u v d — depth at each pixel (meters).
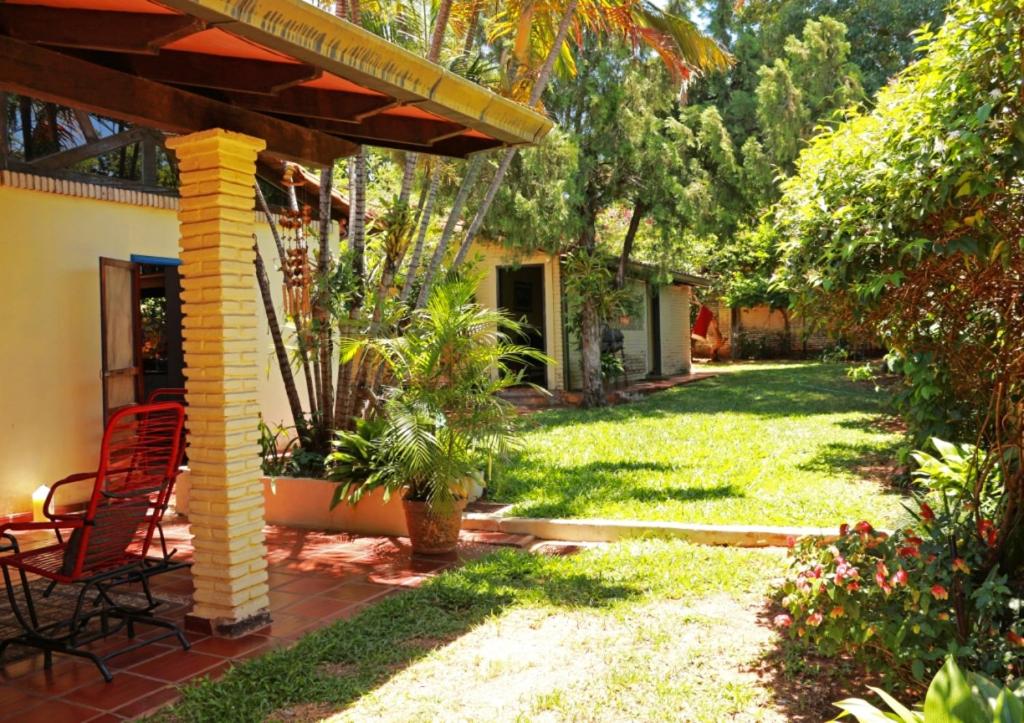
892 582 3.27
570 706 3.55
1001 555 3.66
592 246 15.77
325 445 8.13
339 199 11.13
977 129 3.06
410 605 4.92
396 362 6.41
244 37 3.30
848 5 21.02
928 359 6.12
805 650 4.06
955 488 4.69
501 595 5.06
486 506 7.49
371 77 3.83
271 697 3.69
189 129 4.53
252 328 4.75
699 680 3.80
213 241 4.55
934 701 2.20
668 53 10.39
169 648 4.39
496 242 14.77
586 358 15.85
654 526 6.37
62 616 4.93
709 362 29.80
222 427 4.54
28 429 7.68
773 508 6.82
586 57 14.30
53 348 7.92
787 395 16.34
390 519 6.89
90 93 4.02
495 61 11.89
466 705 3.60
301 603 5.16
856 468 8.51
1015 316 3.61
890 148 3.53
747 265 27.23
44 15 3.52
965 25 3.19
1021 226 3.26
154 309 11.84
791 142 14.89
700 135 15.49
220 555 4.58
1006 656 3.11
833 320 4.18
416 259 8.21
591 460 9.60
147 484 4.48
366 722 3.46
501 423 6.00
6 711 3.66
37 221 7.80
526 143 5.25
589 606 4.84
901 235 3.42
